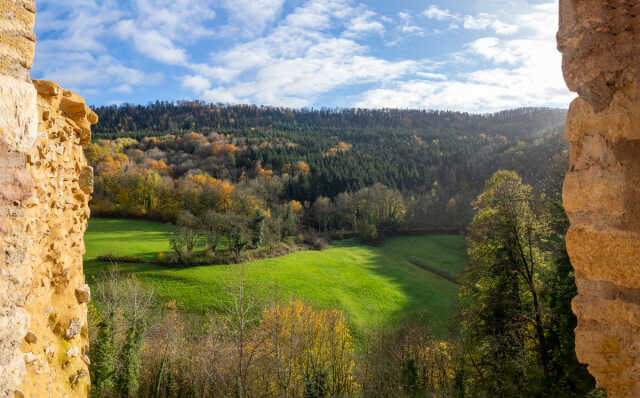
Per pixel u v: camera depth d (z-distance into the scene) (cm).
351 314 3105
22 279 252
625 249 203
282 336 1756
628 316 202
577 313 222
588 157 222
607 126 214
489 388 1120
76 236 475
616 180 208
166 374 1614
